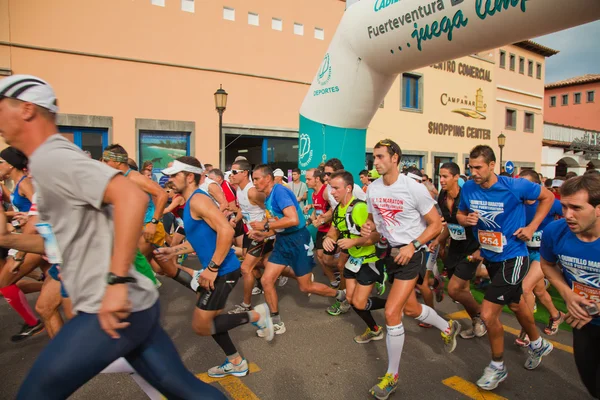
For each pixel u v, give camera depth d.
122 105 10.77
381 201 3.20
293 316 4.54
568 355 3.64
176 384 1.81
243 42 12.54
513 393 2.97
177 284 5.76
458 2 4.88
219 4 12.05
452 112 19.39
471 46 5.14
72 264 1.58
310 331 4.10
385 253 3.29
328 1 14.31
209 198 2.85
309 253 4.14
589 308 2.10
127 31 10.75
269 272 4.02
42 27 9.70
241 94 12.61
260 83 12.95
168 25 11.30
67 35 10.01
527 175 4.65
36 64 9.70
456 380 3.15
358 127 7.55
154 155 11.39
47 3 9.73
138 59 10.90
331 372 3.23
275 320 4.03
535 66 23.78
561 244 2.27
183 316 4.46
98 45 10.40
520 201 3.02
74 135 10.33
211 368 3.17
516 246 3.07
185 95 11.67
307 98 8.03
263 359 3.45
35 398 1.48
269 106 13.16
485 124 20.94
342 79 7.03
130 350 1.66
